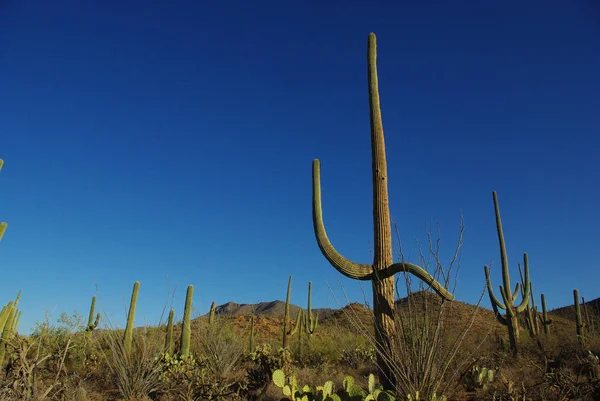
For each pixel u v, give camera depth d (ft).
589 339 52.21
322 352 52.03
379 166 24.53
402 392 19.34
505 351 44.68
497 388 26.76
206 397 28.55
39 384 22.89
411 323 20.13
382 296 22.34
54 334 38.70
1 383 21.02
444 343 20.22
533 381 28.30
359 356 42.83
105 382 34.47
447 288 20.03
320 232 24.08
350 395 18.43
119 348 34.53
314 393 19.26
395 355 20.06
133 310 39.04
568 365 31.99
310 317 73.36
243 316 104.68
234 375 37.73
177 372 33.12
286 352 37.37
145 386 31.91
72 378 29.94
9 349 23.18
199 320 44.37
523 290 63.36
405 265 21.29
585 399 23.72
